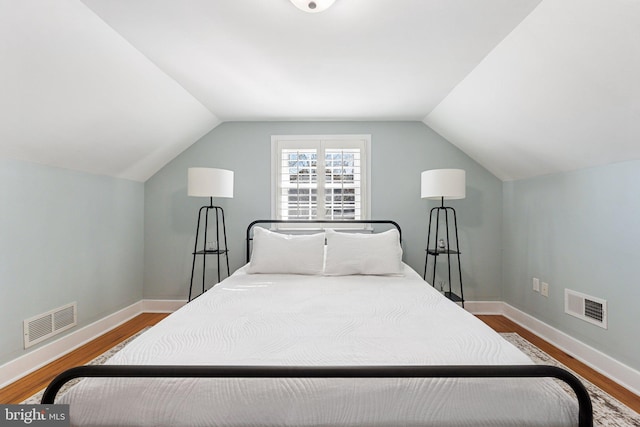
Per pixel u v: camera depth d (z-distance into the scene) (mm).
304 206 3506
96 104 2150
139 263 3506
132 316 3379
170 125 2957
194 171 2957
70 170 2572
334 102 2967
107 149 2652
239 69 2303
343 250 2734
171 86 2518
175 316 1655
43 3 1438
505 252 3463
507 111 2412
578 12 1433
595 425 1661
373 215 3508
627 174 2033
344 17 1684
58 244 2457
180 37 1883
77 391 1043
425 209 3502
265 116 3365
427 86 2592
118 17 1678
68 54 1720
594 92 1743
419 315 1684
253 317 1641
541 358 2447
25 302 2188
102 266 2949
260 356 1196
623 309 2066
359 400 1030
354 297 2029
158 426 1014
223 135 3535
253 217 3531
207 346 1280
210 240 3543
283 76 2416
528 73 1963
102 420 1020
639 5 1241
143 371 979
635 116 1694
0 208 2012
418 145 3504
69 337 2557
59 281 2471
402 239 3506
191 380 1059
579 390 973
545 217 2840
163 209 3555
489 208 3502
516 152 2814
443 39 1891
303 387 1044
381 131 3510
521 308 3197
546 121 2211
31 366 2221
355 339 1360
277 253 2736
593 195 2305
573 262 2506
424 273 3465
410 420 1020
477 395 1038
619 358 2096
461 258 3518
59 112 1997
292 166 3520
